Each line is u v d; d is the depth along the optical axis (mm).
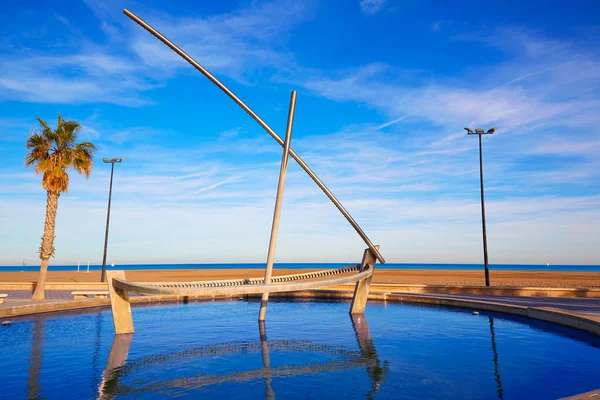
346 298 17938
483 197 20750
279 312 13711
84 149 17641
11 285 20953
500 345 8148
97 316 12398
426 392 5273
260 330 10133
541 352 7520
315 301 17344
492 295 17078
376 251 12797
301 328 10383
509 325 10562
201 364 6809
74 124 17078
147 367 6621
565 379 5816
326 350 7836
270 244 11766
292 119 11648
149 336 9367
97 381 5836
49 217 16297
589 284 23328
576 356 7191
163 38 9953
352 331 9891
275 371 6355
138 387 5551
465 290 17844
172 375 6148
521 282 25844
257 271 54344
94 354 7543
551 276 37625
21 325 10844
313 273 13211
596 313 10336
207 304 16250
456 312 13219
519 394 5180
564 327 9938
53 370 6434
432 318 11945
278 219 11742
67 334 9570
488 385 5555
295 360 7062
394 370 6363
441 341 8586
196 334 9617
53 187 16406
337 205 11883
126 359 7172
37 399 5062
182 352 7730
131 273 48438
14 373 6258
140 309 14641
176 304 16234
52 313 12891
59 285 21312
